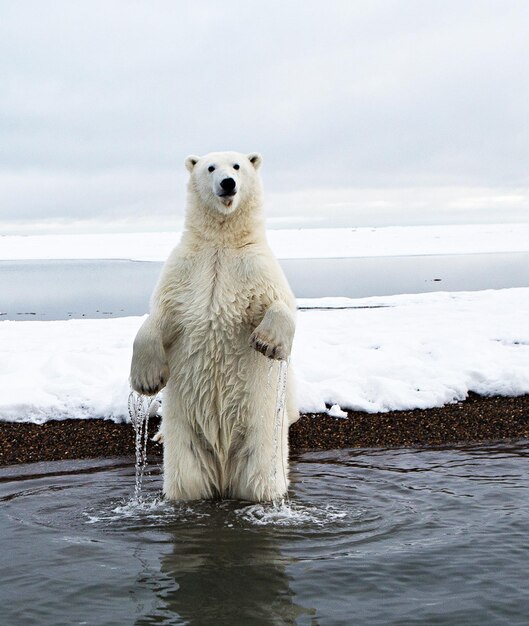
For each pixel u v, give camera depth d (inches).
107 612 138.3
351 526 185.3
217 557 165.3
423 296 669.9
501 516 190.4
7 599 144.4
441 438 285.9
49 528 187.5
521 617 134.4
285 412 211.8
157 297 201.0
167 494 207.2
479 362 359.6
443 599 142.1
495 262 1432.1
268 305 198.2
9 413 304.7
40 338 457.1
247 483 204.5
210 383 200.8
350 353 382.9
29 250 2662.4
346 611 137.8
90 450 275.7
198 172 211.3
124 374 350.3
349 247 2229.3
